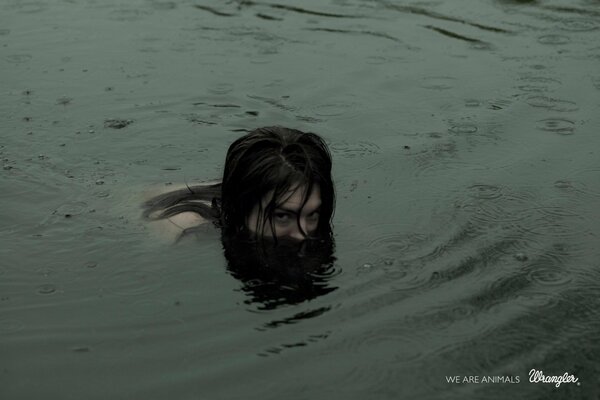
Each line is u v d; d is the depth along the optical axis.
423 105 4.10
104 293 2.41
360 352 2.11
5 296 2.40
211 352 2.11
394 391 1.96
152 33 5.28
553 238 2.76
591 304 2.34
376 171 3.33
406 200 3.06
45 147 3.61
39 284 2.47
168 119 3.96
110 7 5.89
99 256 2.63
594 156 3.46
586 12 5.70
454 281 2.46
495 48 4.98
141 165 3.46
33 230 2.83
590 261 2.60
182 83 4.42
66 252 2.66
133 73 4.56
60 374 2.03
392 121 3.90
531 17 5.61
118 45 5.04
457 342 2.15
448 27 5.41
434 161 3.43
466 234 2.78
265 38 5.20
